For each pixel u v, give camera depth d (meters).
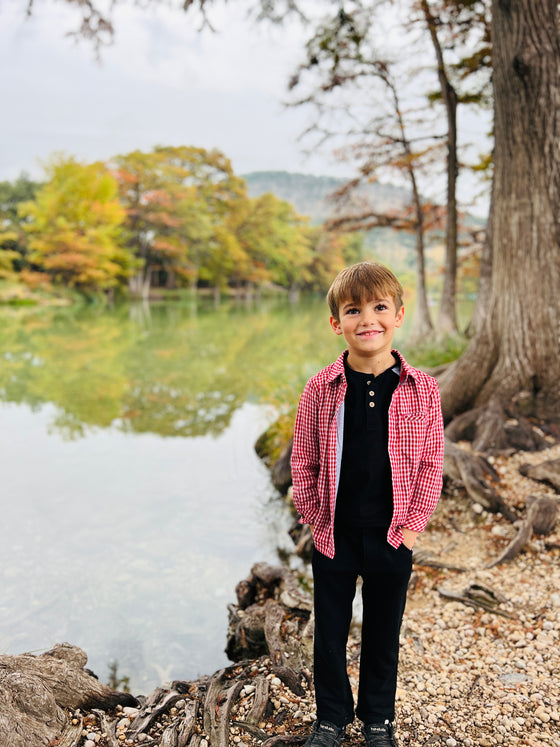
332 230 16.56
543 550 3.20
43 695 1.85
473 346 4.91
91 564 3.69
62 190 35.62
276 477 5.16
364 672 1.74
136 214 44.41
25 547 3.92
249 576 3.38
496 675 2.21
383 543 1.58
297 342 16.11
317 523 1.64
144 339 17.05
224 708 1.99
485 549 3.38
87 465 5.69
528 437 4.39
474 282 26.70
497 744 1.82
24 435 6.73
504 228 4.70
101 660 2.74
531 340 4.61
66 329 20.23
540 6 4.27
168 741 1.83
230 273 52.25
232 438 6.66
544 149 4.45
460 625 2.62
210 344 15.70
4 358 12.85
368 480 1.56
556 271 4.56
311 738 1.71
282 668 2.22
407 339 13.41
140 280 45.47
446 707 2.02
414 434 1.55
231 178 53.00
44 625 3.01
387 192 16.44
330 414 1.58
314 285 67.44
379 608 1.66
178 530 4.23
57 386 9.59
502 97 4.56
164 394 8.98
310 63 8.77
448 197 12.57
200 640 2.91
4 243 41.16
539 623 2.56
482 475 3.98
